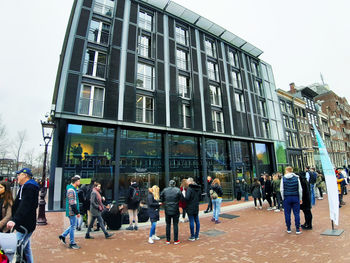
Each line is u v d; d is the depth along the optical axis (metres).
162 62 16.09
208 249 5.04
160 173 14.23
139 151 13.67
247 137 20.53
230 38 22.31
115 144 12.83
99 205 6.33
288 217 6.05
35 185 3.64
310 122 34.78
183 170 15.32
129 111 13.55
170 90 15.91
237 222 7.95
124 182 12.47
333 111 48.88
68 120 11.62
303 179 6.48
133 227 7.32
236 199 15.83
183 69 17.45
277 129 24.83
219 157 18.00
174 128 15.34
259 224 7.40
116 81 13.51
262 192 11.48
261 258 4.30
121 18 14.95
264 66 26.66
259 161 21.55
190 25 19.33
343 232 5.75
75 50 12.54
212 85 19.59
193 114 16.83
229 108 19.89
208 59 19.94
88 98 12.56
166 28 17.31
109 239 6.14
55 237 6.31
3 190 3.83
